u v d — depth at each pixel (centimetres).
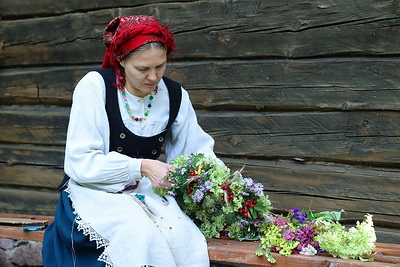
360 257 271
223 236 311
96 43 456
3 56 495
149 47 272
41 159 485
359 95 374
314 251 277
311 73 386
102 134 292
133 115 297
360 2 367
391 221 375
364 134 377
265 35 397
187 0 419
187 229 281
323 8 377
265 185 407
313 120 389
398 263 263
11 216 367
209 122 419
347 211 385
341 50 376
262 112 407
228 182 288
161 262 261
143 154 303
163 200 295
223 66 411
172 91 308
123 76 295
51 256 291
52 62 477
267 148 405
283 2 389
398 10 358
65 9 466
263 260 276
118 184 285
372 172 379
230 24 406
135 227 263
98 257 271
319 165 394
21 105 497
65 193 300
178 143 319
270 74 398
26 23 483
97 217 274
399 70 363
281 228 285
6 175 500
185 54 423
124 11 443
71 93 469
